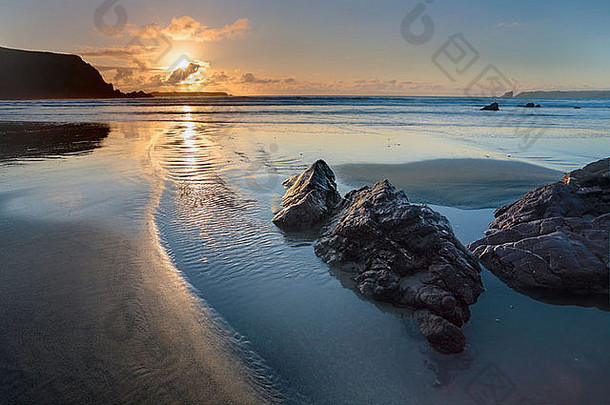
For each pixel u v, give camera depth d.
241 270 5.78
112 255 5.88
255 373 3.64
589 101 93.25
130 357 3.64
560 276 5.34
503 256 5.89
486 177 11.77
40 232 6.67
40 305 4.41
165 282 5.17
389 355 4.00
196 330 4.18
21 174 11.22
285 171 12.31
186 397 3.22
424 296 4.70
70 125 27.08
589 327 4.61
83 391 3.19
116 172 11.59
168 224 7.44
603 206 7.24
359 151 16.30
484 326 4.59
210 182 10.70
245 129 24.50
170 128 25.12
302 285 5.41
